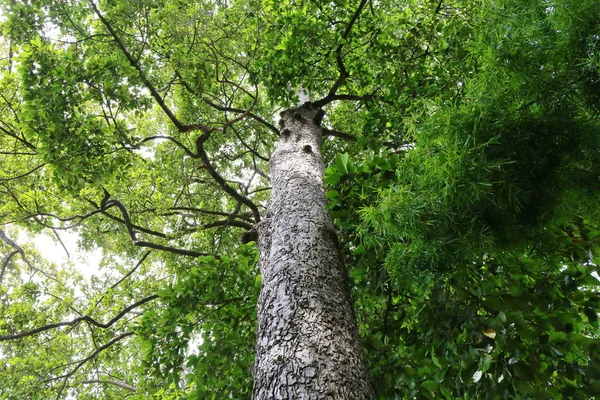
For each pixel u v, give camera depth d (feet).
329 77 17.92
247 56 18.60
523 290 8.63
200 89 17.99
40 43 14.29
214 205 25.64
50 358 23.54
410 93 14.89
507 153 6.08
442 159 6.00
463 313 9.01
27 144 16.97
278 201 10.27
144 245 18.61
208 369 13.01
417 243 6.88
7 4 15.42
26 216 19.72
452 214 6.45
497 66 5.74
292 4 16.26
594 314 8.63
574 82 5.48
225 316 14.39
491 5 5.89
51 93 14.03
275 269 8.03
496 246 6.90
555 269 8.13
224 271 14.53
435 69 15.01
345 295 7.81
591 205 6.39
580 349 8.60
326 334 6.56
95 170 16.06
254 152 22.97
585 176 6.20
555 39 5.49
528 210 6.46
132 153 17.33
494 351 8.95
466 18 14.15
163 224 25.36
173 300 14.12
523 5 5.68
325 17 15.80
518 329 8.34
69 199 21.42
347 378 5.97
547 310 8.64
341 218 9.52
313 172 11.50
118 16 16.84
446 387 10.23
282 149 12.89
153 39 17.31
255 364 6.74
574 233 7.97
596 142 5.89
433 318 9.37
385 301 11.27
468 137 5.65
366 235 7.81
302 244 8.46
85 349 25.82
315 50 15.25
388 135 16.33
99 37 17.54
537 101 5.73
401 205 6.48
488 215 6.52
